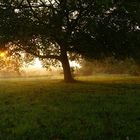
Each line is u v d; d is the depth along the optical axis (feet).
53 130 44.55
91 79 155.94
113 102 68.85
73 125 47.21
